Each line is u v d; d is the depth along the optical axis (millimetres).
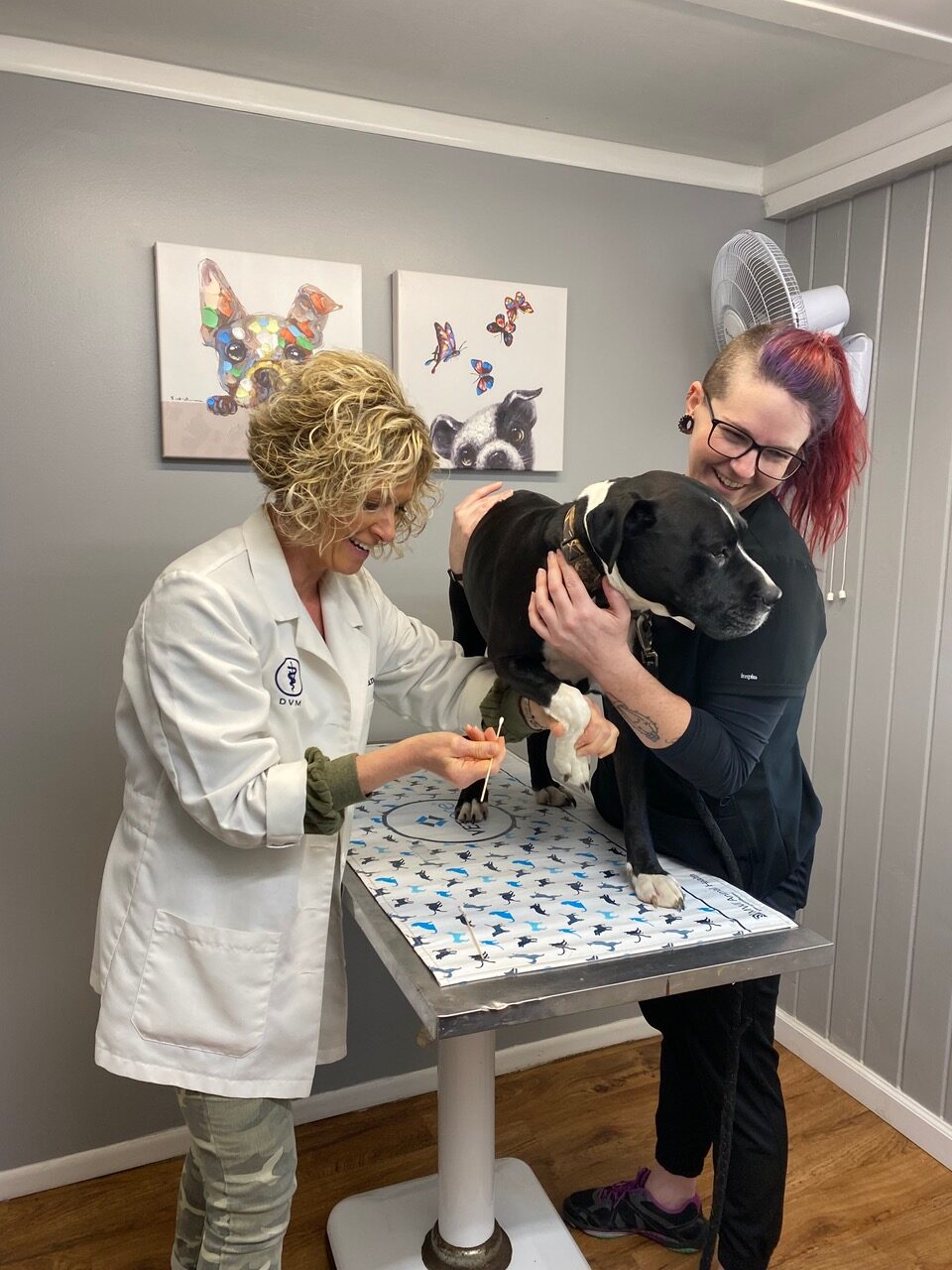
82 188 1635
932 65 1666
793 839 1443
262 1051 1202
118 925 1219
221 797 1093
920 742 1950
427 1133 2006
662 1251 1698
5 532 1666
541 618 1188
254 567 1184
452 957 1093
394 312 1875
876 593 2037
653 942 1141
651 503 1138
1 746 1715
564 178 1999
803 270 2209
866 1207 1797
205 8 1479
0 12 1488
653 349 2145
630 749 1328
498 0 1456
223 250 1708
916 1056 1991
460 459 1953
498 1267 1532
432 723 1527
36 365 1645
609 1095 2125
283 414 1132
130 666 1177
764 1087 1414
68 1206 1797
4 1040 1792
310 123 1773
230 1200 1227
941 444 1878
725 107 1856
